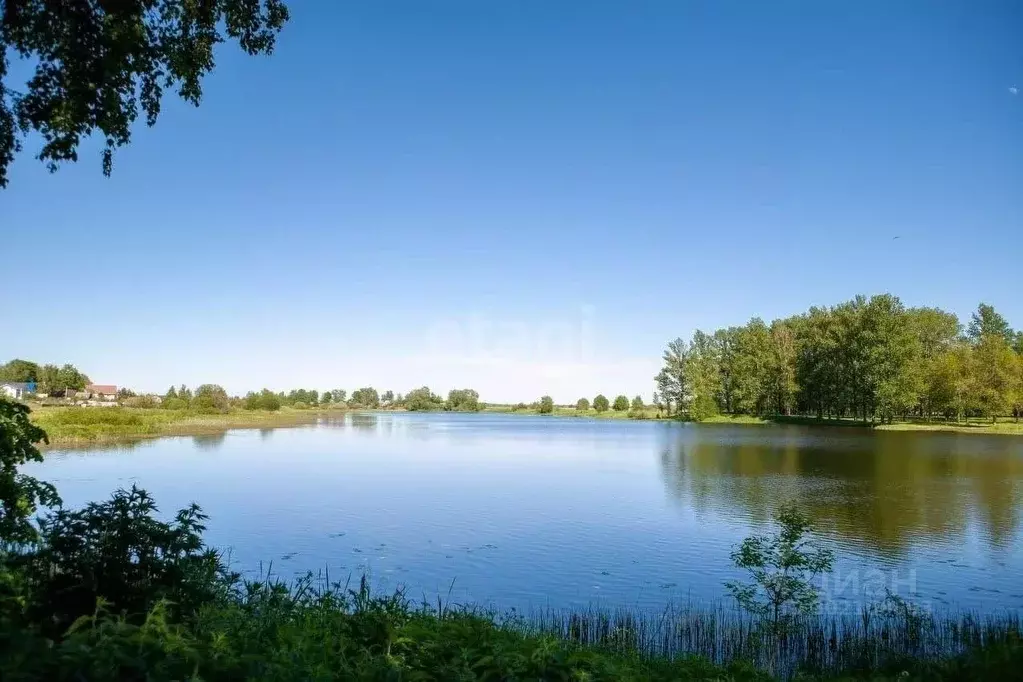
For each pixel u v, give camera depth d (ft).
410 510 110.01
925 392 362.74
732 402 502.79
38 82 34.63
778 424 420.77
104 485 131.54
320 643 21.27
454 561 76.74
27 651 15.01
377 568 73.46
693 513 109.40
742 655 44.98
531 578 70.33
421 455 217.15
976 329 462.19
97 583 22.85
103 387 650.02
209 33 38.58
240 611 24.48
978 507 115.34
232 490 130.31
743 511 111.45
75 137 35.63
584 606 60.54
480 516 105.29
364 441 285.64
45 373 515.50
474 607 47.98
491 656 20.07
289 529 93.97
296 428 381.81
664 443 277.23
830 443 262.26
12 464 36.17
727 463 190.60
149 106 37.32
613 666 22.12
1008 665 25.72
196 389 487.61
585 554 80.48
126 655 15.75
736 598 58.95
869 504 118.42
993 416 355.36
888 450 226.99
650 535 91.56
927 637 48.80
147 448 212.84
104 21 34.35
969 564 77.41
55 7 33.37
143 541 24.41
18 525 35.35
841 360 375.66
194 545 25.39
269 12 38.93
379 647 22.12
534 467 181.06
